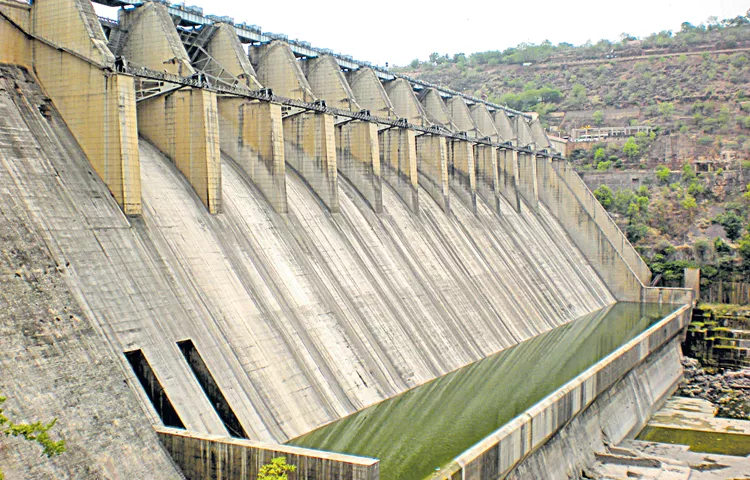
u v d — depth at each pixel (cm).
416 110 8450
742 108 15375
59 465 2719
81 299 3494
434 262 6831
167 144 4925
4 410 2719
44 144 4031
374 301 5494
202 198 4784
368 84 7881
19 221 3462
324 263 5369
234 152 5600
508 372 5612
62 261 3559
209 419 3584
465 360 5884
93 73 4150
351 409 4428
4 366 2850
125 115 4125
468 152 8756
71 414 2908
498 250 8325
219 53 5944
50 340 3084
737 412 6475
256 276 4653
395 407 4600
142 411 3164
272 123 5403
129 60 5275
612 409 5488
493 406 4681
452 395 4919
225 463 3011
